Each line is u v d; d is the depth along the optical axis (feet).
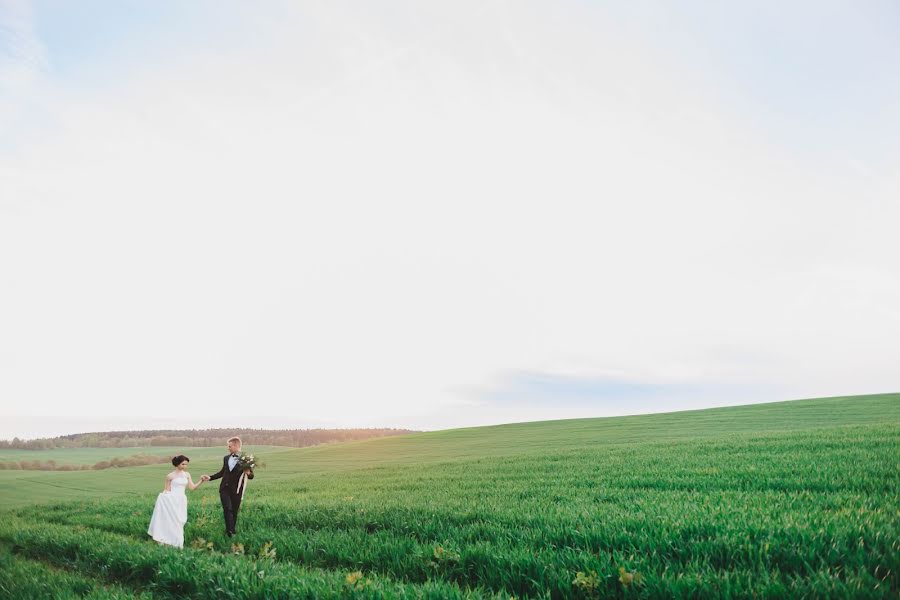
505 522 35.65
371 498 54.60
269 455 242.58
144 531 47.39
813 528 25.80
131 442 366.84
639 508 36.52
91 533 44.91
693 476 52.60
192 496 83.46
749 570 22.07
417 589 23.35
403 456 184.03
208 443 372.58
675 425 170.71
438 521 37.42
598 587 22.16
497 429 272.92
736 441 88.12
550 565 24.88
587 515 34.40
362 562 31.19
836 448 66.13
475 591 22.88
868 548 23.29
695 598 20.58
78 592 28.89
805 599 19.15
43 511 70.59
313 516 44.50
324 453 233.35
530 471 74.08
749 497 37.58
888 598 18.54
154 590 28.91
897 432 77.97
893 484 38.50
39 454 320.70
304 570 28.19
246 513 50.98
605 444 125.49
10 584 30.25
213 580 27.14
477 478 70.28
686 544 25.94
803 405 195.93
